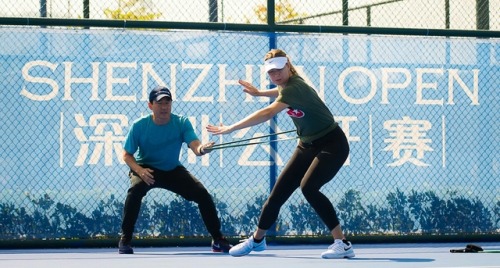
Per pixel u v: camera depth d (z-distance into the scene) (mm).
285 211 9867
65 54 9531
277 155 9836
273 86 9852
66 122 9523
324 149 7945
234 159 9766
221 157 9742
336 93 9977
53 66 9508
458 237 10227
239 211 9766
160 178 8836
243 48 9812
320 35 9938
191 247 9633
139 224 9602
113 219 9562
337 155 7934
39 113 9477
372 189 10062
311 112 7875
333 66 9969
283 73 7871
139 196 8797
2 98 9414
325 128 7941
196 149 8750
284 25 9844
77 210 9523
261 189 9820
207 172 9711
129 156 8797
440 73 10219
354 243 9992
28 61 9469
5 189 9406
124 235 8914
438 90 10211
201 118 9719
